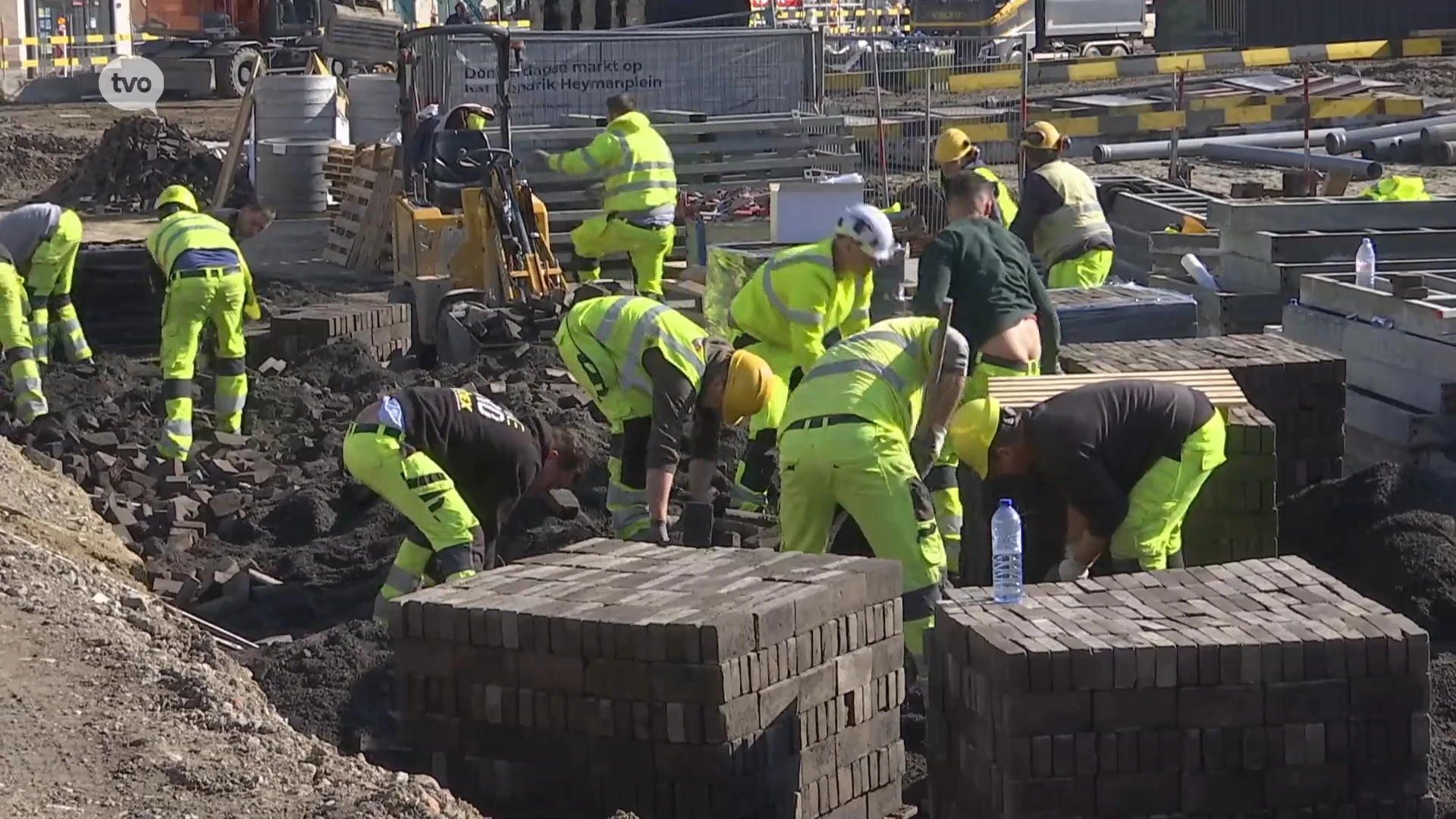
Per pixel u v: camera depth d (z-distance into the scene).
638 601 5.89
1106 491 7.07
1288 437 9.23
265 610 9.25
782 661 5.76
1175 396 7.27
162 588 9.55
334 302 17.91
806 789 5.88
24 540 8.38
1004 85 23.02
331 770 5.77
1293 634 5.45
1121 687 5.32
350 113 24.89
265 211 12.73
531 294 14.95
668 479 8.70
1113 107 24.91
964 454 7.27
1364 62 33.62
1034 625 5.62
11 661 6.44
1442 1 33.34
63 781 5.44
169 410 11.75
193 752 5.74
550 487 8.27
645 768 5.64
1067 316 10.74
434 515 7.78
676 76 21.66
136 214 26.55
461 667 5.94
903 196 19.36
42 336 14.08
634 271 16.12
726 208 18.09
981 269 8.59
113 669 6.43
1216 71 26.69
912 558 7.31
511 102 21.09
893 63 24.91
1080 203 12.12
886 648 6.30
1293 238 12.88
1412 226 13.40
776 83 22.03
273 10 40.78
